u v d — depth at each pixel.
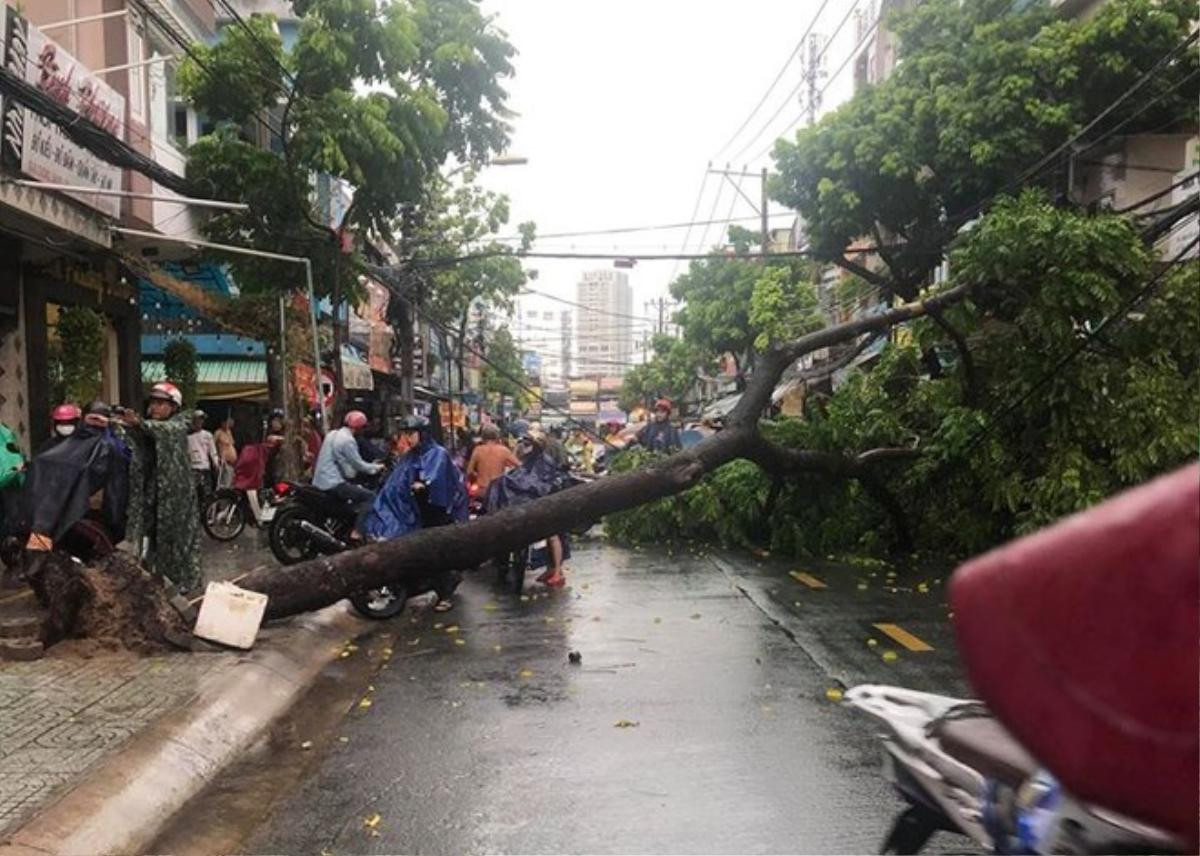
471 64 16.31
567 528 9.05
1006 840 2.68
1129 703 1.36
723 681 7.04
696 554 13.70
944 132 17.81
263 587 8.01
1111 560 1.39
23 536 8.32
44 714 5.82
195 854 4.36
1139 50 16.77
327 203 23.62
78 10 13.40
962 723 3.10
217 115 14.77
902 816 3.32
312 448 17.88
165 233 14.67
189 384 16.77
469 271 28.23
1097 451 11.78
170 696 6.20
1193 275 11.45
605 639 8.47
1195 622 1.34
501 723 6.16
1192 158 14.29
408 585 9.49
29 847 3.96
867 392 13.79
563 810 4.77
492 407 65.94
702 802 4.85
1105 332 11.90
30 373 12.89
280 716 6.47
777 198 20.73
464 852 4.33
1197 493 1.38
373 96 14.33
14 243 12.47
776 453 11.22
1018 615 1.43
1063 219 11.14
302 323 16.88
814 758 5.46
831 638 8.30
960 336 12.02
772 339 30.78
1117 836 2.33
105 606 7.47
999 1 18.64
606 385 99.00
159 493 8.38
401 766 5.43
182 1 16.50
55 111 9.49
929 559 12.77
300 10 14.10
